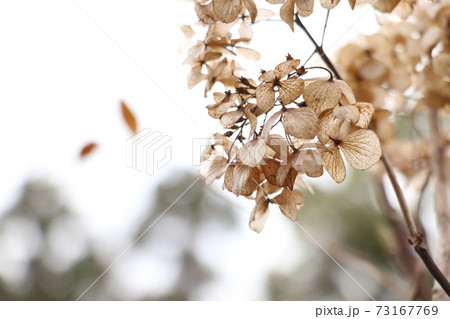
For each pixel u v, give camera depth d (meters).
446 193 0.69
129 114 0.66
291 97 0.54
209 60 0.62
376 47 0.70
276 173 0.54
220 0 0.57
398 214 0.77
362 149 0.55
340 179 0.55
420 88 0.70
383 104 0.70
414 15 0.69
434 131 0.73
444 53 0.68
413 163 0.77
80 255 1.81
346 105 0.54
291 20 0.57
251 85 0.57
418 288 0.71
